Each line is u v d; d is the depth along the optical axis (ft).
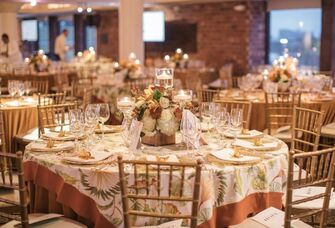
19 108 18.42
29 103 19.47
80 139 11.92
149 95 10.87
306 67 39.45
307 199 9.21
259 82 24.66
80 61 38.11
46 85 28.17
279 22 40.73
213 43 42.63
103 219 9.45
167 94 10.96
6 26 46.78
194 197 8.11
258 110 19.25
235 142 11.45
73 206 9.70
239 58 40.93
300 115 14.65
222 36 41.91
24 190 8.98
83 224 9.66
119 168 8.19
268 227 9.39
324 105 19.65
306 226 9.50
